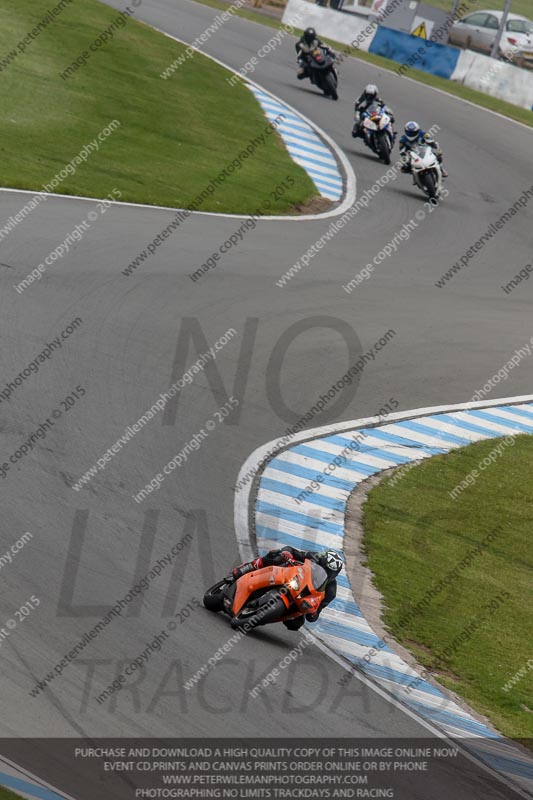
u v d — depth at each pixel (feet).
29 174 239.71
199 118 326.85
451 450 167.94
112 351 161.07
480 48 495.82
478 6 579.07
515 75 461.37
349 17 490.49
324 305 211.82
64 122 288.92
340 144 339.57
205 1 523.70
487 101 444.96
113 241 211.00
